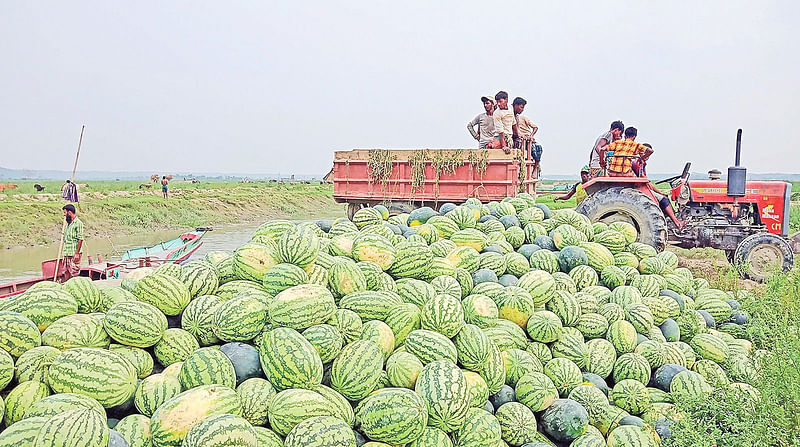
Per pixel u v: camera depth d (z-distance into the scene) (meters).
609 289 6.64
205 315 4.33
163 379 3.77
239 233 35.97
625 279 6.73
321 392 3.84
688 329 6.27
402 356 4.25
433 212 7.73
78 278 4.38
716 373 5.55
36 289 4.18
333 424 3.50
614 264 7.05
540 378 4.69
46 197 44.50
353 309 4.75
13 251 27.39
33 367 3.62
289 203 57.88
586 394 4.80
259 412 3.73
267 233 5.73
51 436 2.91
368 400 3.88
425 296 5.13
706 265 15.75
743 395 4.53
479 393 4.29
